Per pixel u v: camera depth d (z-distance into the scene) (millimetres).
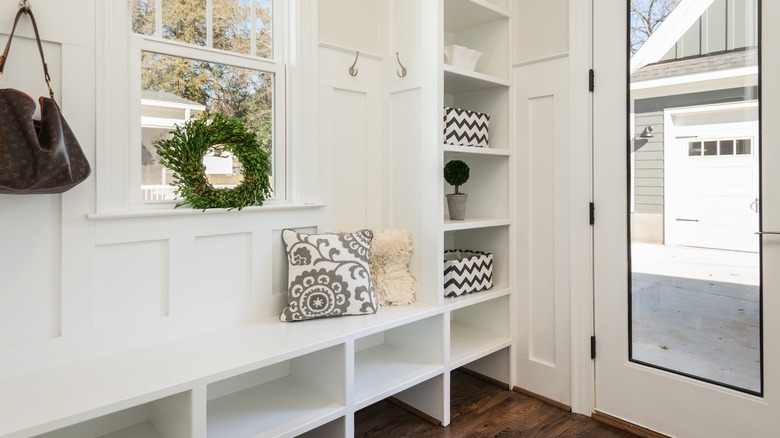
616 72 2268
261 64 2117
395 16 2449
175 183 1851
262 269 2080
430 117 2287
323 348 1808
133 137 1766
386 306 2299
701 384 2031
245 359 1627
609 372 2328
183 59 1900
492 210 2762
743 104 1919
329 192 2312
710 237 2018
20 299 1511
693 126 2059
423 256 2348
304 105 2182
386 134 2498
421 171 2338
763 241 1873
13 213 1496
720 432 1980
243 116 2082
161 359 1624
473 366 2900
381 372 2209
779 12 1806
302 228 2225
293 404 1920
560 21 2457
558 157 2482
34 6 1512
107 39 1655
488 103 2758
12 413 1255
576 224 2418
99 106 1638
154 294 1781
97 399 1336
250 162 1999
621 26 2248
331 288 2070
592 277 2379
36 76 1527
